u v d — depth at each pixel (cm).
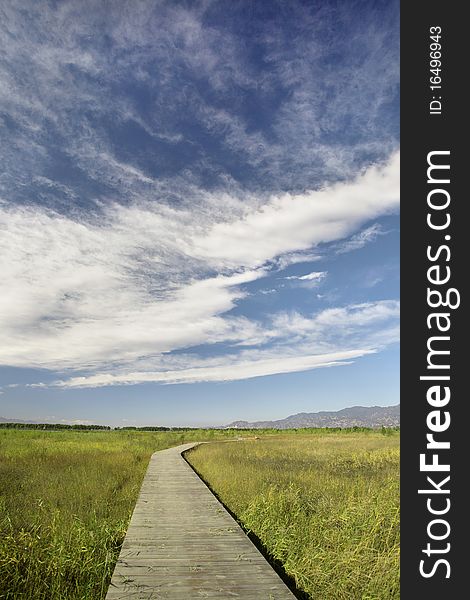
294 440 4944
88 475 1661
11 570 671
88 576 674
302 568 702
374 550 731
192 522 934
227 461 2203
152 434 6394
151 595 554
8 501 1165
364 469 1894
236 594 559
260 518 979
